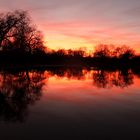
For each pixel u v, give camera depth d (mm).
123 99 21625
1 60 76938
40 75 48125
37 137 11266
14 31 62562
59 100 20547
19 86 29281
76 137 11336
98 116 15305
